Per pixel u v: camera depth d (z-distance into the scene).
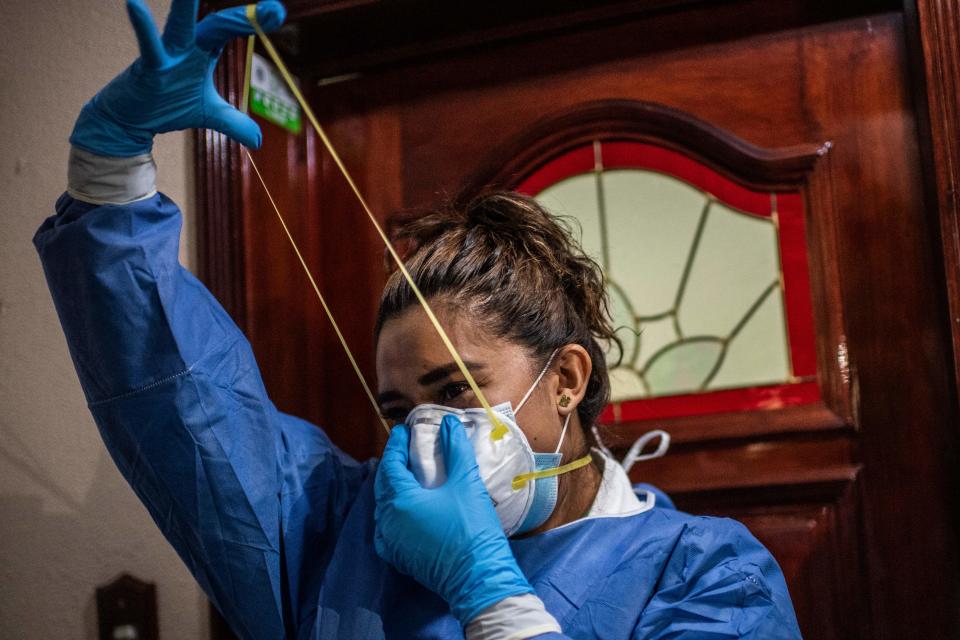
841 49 1.46
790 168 1.45
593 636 0.94
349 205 1.62
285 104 1.59
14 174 1.56
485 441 0.96
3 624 1.49
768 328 1.46
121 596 1.43
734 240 1.48
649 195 1.52
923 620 1.33
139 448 0.95
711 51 1.50
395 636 0.95
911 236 1.40
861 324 1.40
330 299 1.61
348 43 1.60
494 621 0.85
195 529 0.97
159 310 0.91
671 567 0.98
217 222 1.47
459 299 0.99
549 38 1.57
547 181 1.57
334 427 1.58
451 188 1.58
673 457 1.45
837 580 1.36
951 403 1.34
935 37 1.31
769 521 1.40
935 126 1.30
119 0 1.55
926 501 1.35
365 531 1.03
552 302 1.04
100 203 0.89
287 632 1.02
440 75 1.62
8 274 1.55
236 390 0.99
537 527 1.02
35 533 1.50
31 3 1.59
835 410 1.39
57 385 1.52
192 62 0.83
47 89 1.56
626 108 1.51
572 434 1.07
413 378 0.99
